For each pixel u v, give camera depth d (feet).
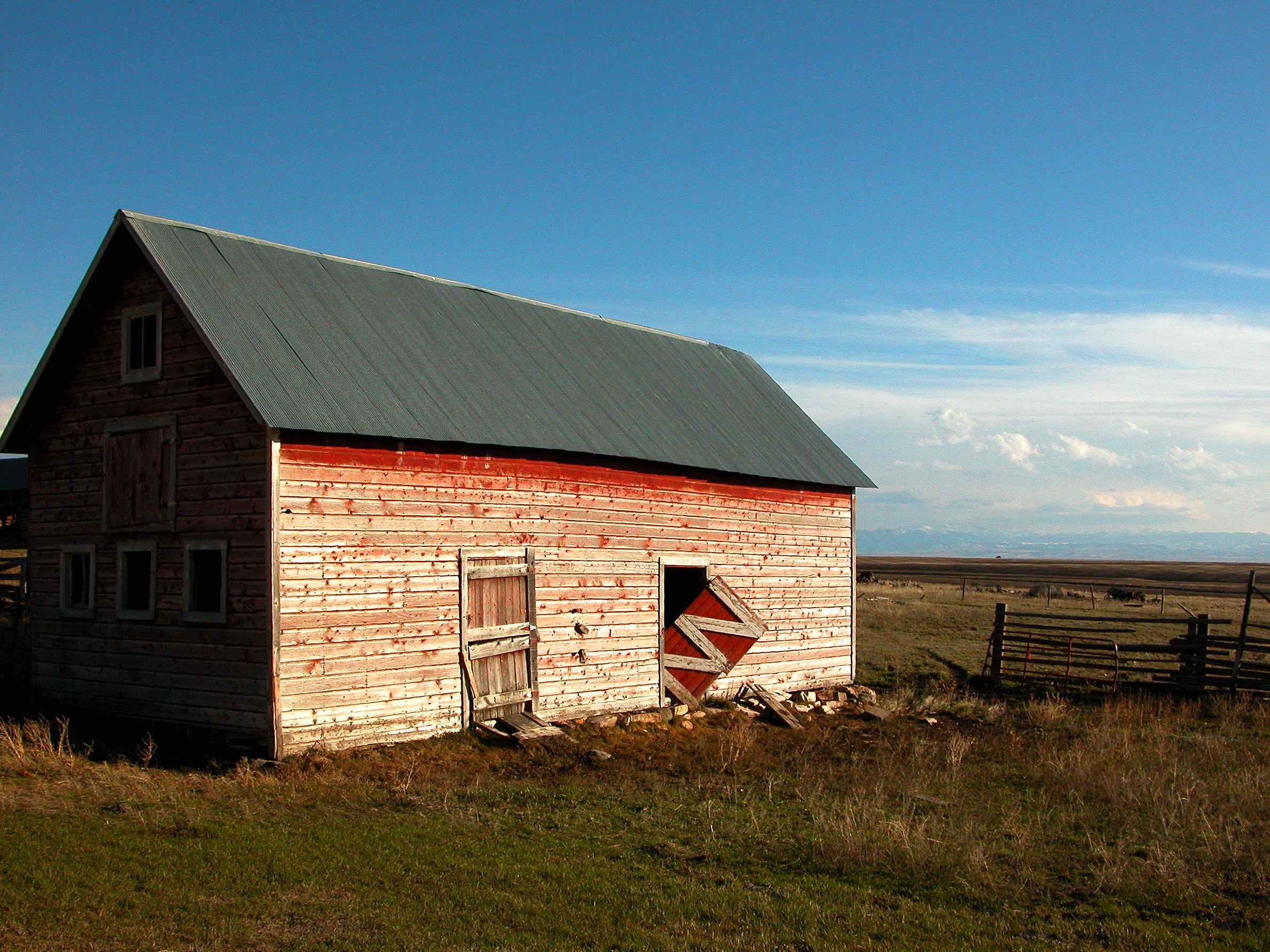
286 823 38.58
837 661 87.86
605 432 68.69
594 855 36.19
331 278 65.36
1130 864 36.17
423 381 60.85
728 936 28.55
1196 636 84.74
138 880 30.73
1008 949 28.35
